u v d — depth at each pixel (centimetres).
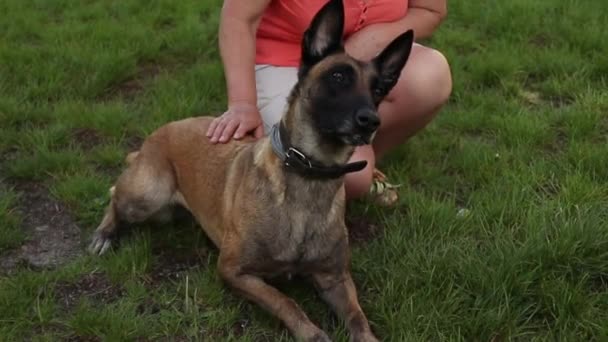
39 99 332
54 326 222
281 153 218
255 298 221
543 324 222
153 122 314
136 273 240
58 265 247
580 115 312
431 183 284
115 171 292
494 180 279
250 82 250
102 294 234
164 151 256
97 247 251
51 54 361
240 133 244
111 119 313
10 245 252
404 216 266
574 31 377
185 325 223
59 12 422
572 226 241
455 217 259
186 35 383
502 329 218
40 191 279
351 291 225
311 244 221
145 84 350
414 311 222
